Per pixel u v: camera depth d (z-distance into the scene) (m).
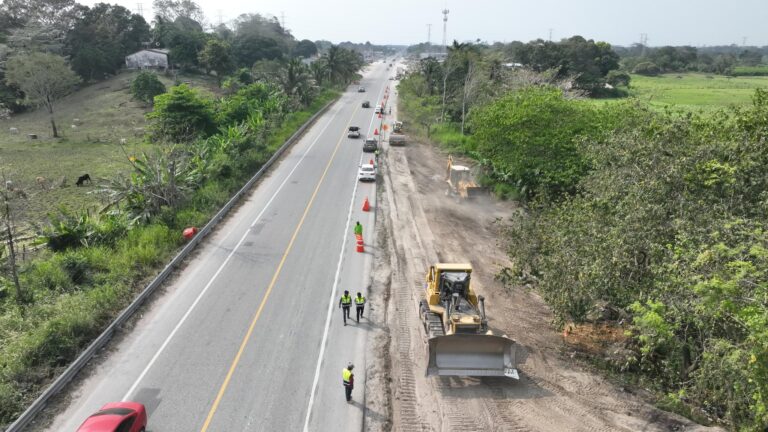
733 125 20.28
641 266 17.25
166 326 20.11
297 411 15.57
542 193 25.78
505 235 26.25
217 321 20.58
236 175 40.59
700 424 15.09
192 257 26.77
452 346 16.52
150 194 30.95
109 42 104.56
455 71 72.69
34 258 26.03
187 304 21.89
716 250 12.80
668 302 14.52
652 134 20.44
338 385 16.83
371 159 50.16
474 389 16.73
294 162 48.53
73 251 26.14
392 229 31.70
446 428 14.98
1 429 14.21
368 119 73.44
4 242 27.02
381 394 16.44
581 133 32.94
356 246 28.77
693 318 13.90
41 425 14.73
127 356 18.09
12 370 16.45
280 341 19.27
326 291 23.39
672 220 16.50
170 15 176.00
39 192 41.88
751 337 11.15
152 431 14.57
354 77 122.25
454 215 34.72
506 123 35.41
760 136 18.02
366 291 23.47
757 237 12.96
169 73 103.69
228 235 30.02
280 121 63.12
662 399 16.22
